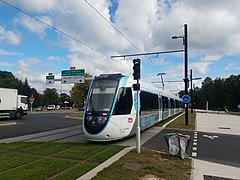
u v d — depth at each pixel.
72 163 8.16
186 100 22.50
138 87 10.09
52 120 30.52
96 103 12.86
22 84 120.19
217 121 30.56
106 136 12.20
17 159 8.66
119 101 12.97
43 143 12.22
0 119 31.12
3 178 6.37
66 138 14.52
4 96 29.50
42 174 6.79
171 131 18.27
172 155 9.52
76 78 37.09
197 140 14.56
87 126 12.43
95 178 6.39
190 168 8.14
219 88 105.75
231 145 13.02
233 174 7.77
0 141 13.21
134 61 10.25
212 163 9.09
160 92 24.33
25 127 21.20
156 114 21.59
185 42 22.95
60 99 127.81
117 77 13.78
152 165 7.90
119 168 7.35
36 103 118.81
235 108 94.50
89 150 10.23
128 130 13.36
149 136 15.48
